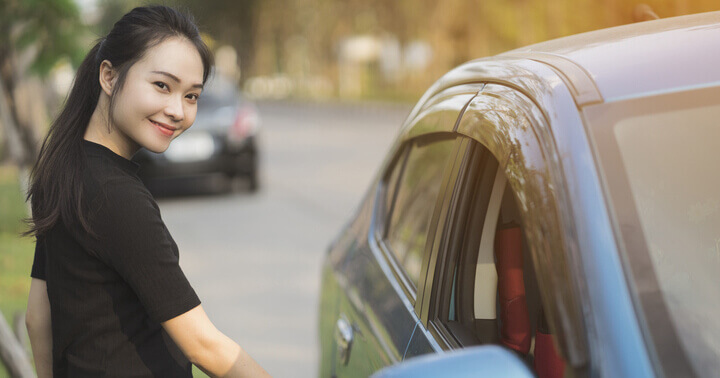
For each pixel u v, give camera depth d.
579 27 28.11
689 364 1.65
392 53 70.38
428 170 3.12
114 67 2.21
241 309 8.08
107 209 2.07
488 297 2.53
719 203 1.95
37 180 2.21
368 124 38.03
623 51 2.26
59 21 7.49
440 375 1.60
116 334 2.16
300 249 10.67
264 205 14.10
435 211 2.75
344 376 3.26
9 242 10.37
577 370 1.65
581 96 2.05
